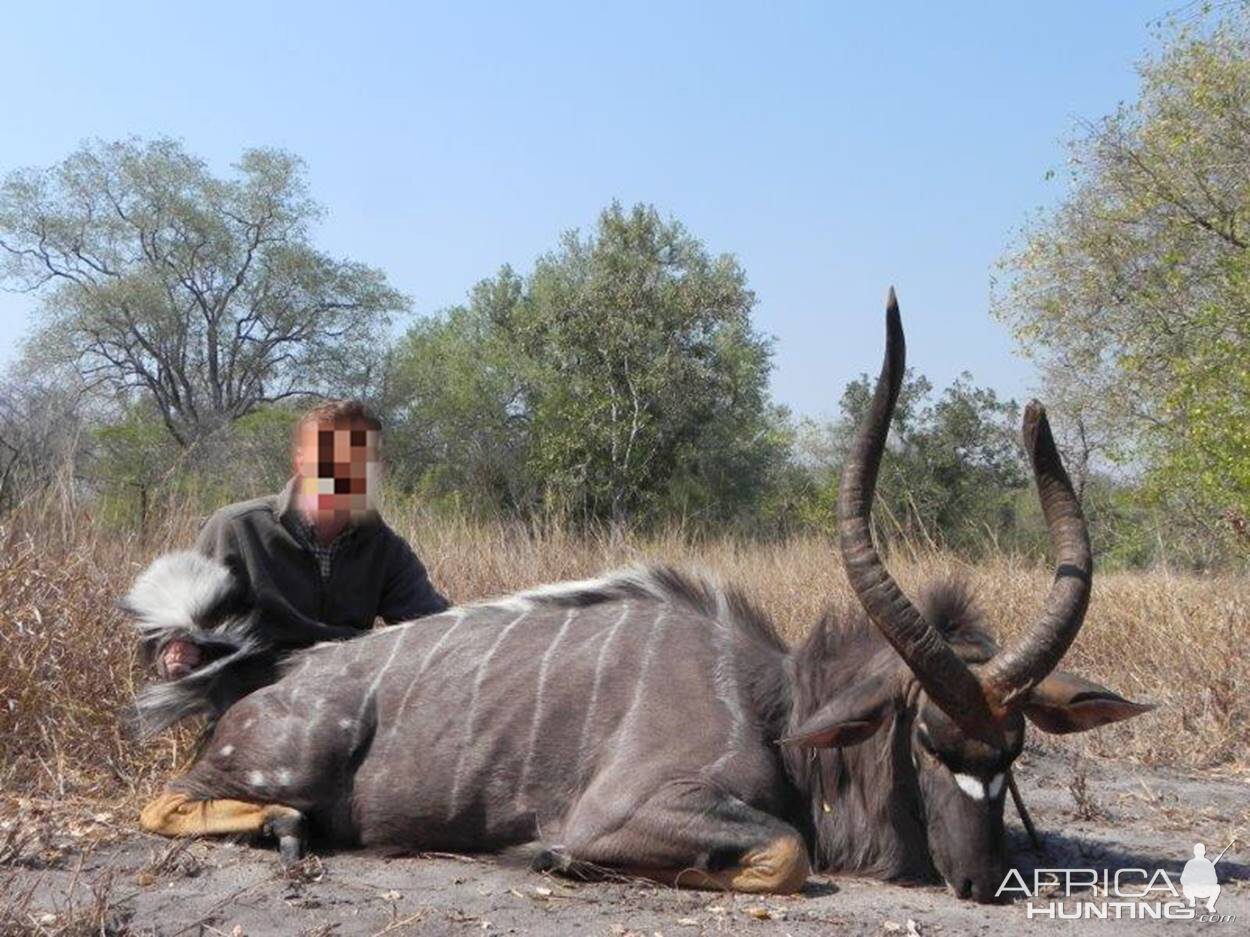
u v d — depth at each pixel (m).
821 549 11.38
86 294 32.16
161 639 4.80
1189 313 19.47
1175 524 15.88
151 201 33.69
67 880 4.05
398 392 32.31
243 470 15.19
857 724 4.05
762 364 32.41
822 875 4.30
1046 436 4.03
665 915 3.85
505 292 33.59
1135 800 5.54
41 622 5.50
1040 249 21.06
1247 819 5.27
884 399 3.94
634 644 4.45
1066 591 3.89
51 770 5.08
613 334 28.61
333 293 34.78
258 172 34.16
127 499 7.85
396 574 5.20
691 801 4.05
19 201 33.38
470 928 3.73
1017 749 3.99
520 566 9.20
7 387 10.80
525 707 4.38
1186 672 7.22
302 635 4.92
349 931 3.71
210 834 4.49
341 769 4.48
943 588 4.34
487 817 4.37
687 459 29.14
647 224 30.50
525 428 30.67
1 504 7.01
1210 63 19.61
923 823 4.18
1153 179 20.23
